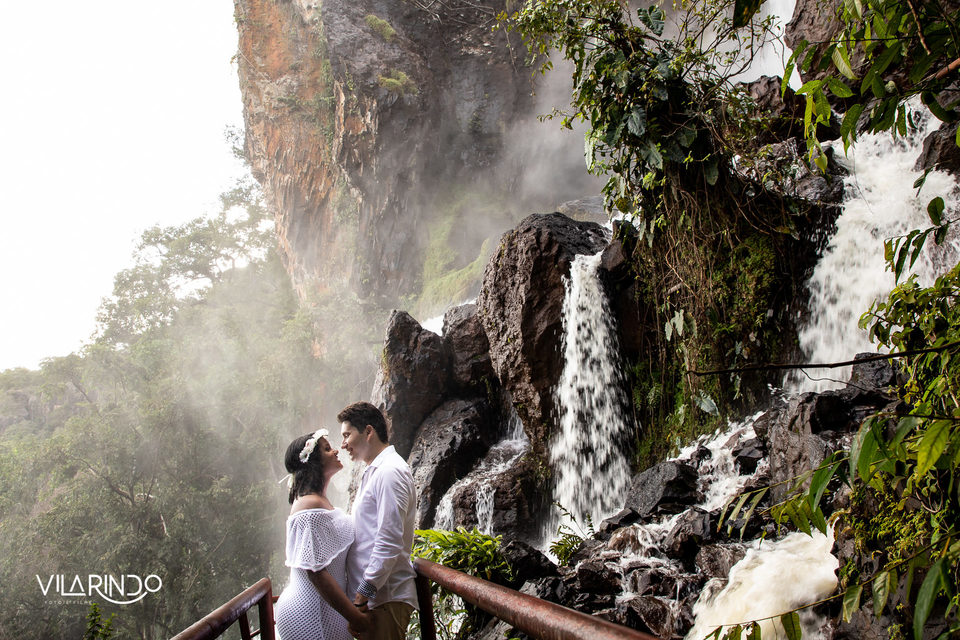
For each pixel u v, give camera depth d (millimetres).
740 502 1496
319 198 35125
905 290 2152
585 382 8414
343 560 2662
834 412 4395
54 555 22578
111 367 30812
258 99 36125
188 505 24594
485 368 11430
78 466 24953
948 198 6113
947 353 1798
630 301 8094
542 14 6109
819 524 1296
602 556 5215
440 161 30109
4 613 21688
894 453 1180
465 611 4539
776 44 13984
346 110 29406
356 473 12250
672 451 7250
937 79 1392
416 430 11133
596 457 8281
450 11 29859
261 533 26266
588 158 6844
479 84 30016
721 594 4059
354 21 28828
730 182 6426
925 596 1028
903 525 2633
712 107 6270
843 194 6941
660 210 6887
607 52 6246
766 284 6488
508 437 11227
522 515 8680
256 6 35688
